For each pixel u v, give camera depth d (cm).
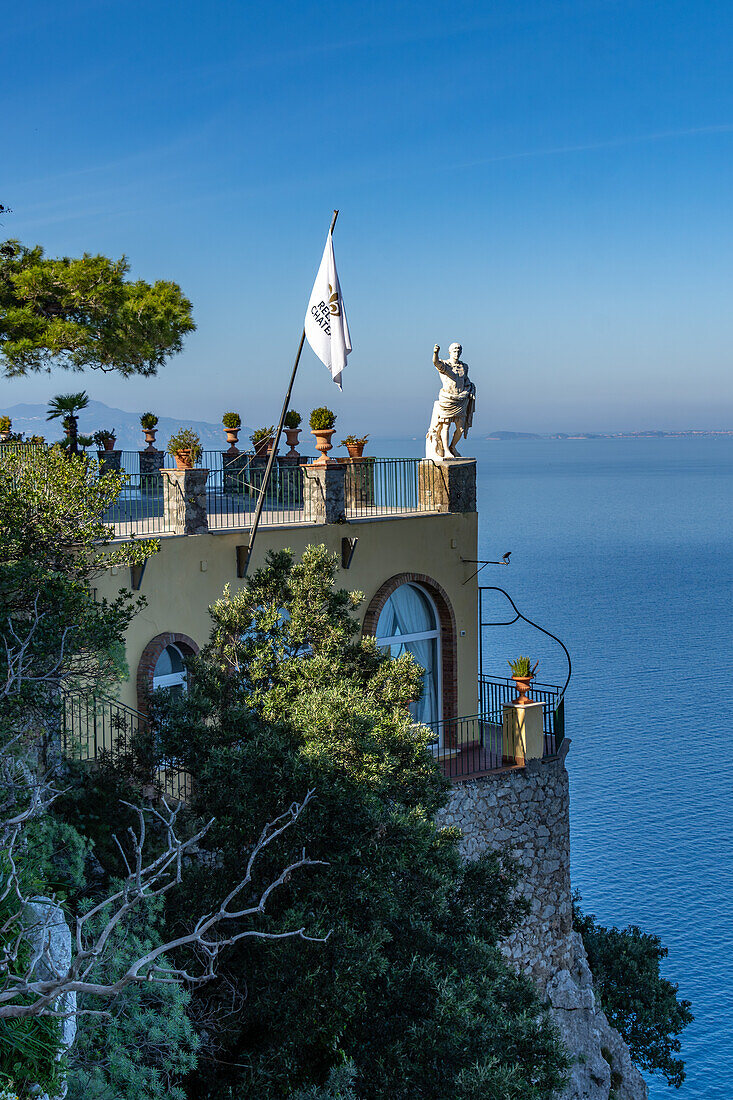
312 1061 1273
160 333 2475
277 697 1482
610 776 8450
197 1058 1284
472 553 2400
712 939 5866
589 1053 2242
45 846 1236
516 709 2209
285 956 1245
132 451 2930
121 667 1469
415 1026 1226
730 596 18938
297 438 2966
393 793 1468
